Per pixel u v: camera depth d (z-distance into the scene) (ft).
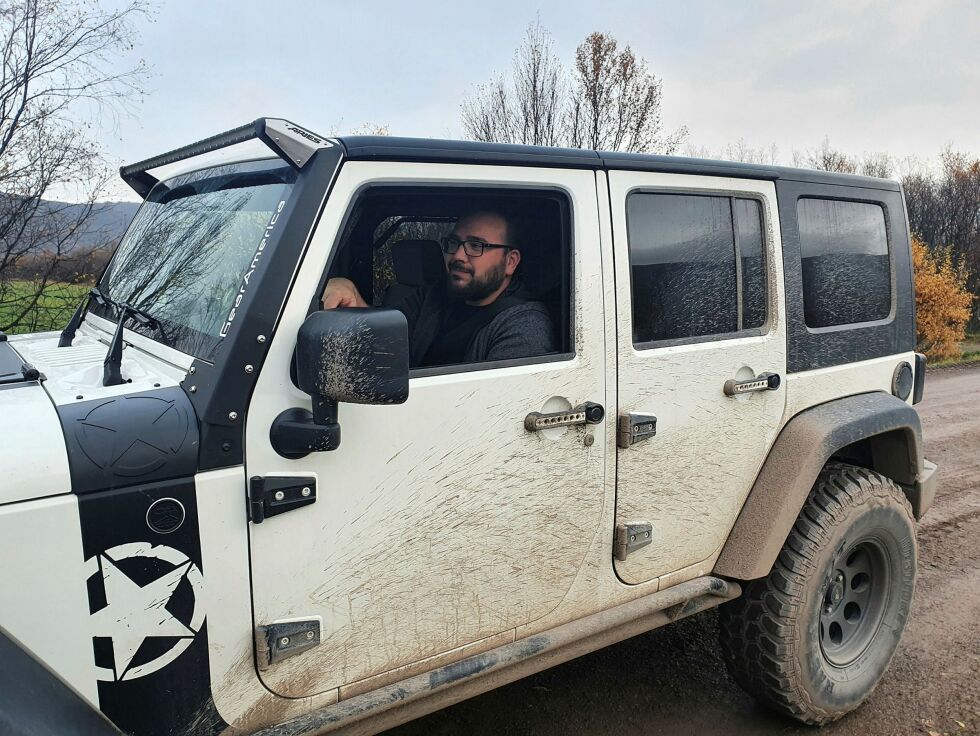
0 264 24.53
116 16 23.30
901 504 9.87
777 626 8.89
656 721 9.77
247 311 5.39
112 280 8.67
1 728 4.29
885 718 9.88
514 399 6.77
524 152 6.79
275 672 5.78
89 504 4.89
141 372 6.04
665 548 8.21
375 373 5.10
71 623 4.92
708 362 8.27
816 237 9.63
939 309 47.01
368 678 6.28
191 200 7.83
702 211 8.34
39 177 24.16
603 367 7.36
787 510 8.74
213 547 5.35
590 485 7.41
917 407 30.25
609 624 7.73
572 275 7.16
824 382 9.63
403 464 6.18
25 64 23.24
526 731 9.51
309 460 5.68
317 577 5.84
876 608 10.20
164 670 5.29
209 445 5.28
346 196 5.90
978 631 12.05
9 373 6.20
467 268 7.60
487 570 6.83
